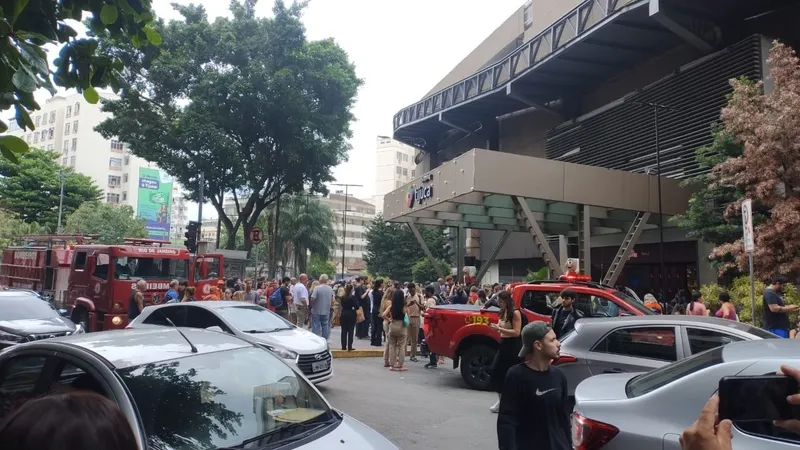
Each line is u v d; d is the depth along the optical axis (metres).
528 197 15.96
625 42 22.36
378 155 111.19
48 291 19.30
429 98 36.81
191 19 29.45
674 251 21.11
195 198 30.48
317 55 29.50
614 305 8.80
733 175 13.84
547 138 29.50
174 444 3.25
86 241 19.27
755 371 3.33
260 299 17.34
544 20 30.14
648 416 3.53
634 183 17.78
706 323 6.33
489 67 29.81
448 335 10.35
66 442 1.19
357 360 13.75
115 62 4.30
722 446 1.50
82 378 3.61
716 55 18.78
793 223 12.14
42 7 3.92
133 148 28.22
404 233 50.12
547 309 9.37
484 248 36.41
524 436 3.82
